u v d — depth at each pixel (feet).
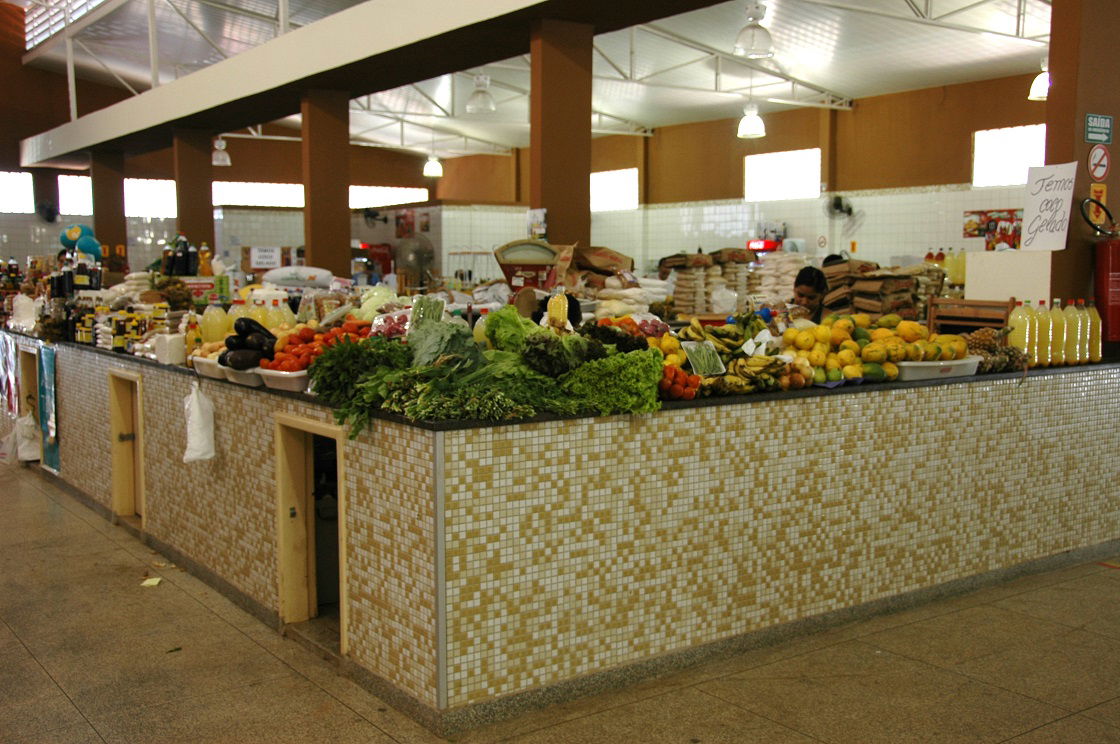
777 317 15.40
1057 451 16.35
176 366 17.22
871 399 13.74
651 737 10.41
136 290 24.08
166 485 17.85
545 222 24.00
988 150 45.55
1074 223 18.24
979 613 14.26
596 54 45.75
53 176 62.90
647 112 57.36
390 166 75.15
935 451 14.57
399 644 11.13
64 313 23.97
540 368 11.44
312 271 31.17
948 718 10.80
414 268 43.52
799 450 13.06
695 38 42.50
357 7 28.50
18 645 13.52
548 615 11.09
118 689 11.99
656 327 14.26
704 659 12.39
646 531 11.76
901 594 14.39
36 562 17.70
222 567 15.80
